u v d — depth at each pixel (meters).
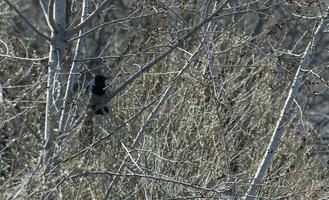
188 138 23.06
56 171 16.92
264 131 24.22
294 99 20.86
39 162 15.54
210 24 21.81
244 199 20.19
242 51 24.11
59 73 17.89
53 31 19.31
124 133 22.42
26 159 16.22
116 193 20.23
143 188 20.38
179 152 22.00
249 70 26.52
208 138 23.02
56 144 16.42
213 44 22.92
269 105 24.31
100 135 20.47
